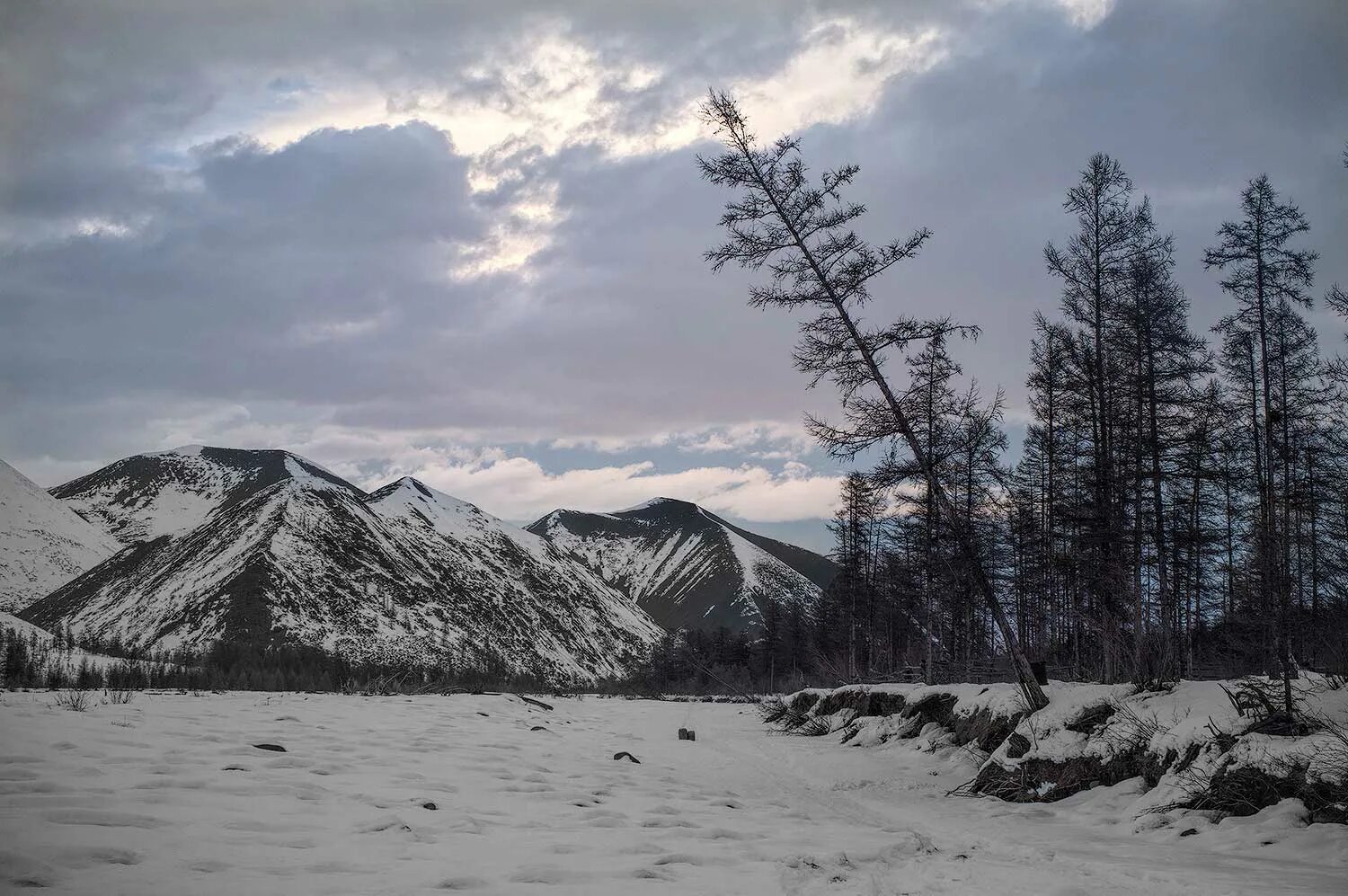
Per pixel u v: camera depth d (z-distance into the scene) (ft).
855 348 55.62
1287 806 31.48
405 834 21.61
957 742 58.49
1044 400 93.20
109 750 30.45
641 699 155.94
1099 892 21.95
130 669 127.65
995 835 32.78
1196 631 82.74
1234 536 74.02
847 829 29.58
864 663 151.02
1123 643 60.29
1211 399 76.07
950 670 107.96
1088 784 41.88
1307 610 54.13
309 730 42.88
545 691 157.58
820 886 20.07
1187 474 70.69
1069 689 50.70
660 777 40.11
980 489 90.58
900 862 24.31
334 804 24.82
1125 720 43.47
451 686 100.63
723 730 83.51
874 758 59.47
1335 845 27.96
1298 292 77.46
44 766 26.20
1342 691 37.91
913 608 114.73
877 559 130.93
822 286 55.93
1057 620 104.78
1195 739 37.81
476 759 38.27
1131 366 71.51
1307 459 80.74
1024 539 96.37
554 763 40.55
